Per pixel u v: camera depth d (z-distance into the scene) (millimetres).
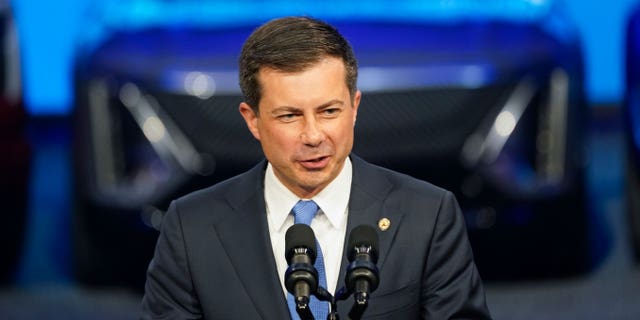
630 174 23266
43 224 25766
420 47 20906
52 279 23172
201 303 11664
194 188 20391
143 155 20547
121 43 21344
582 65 21547
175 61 20672
